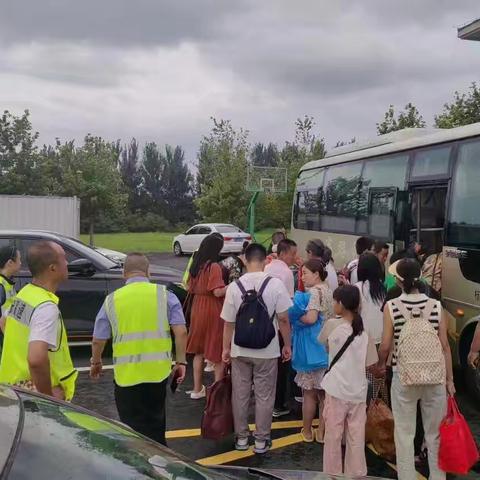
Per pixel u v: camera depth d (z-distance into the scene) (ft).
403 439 14.39
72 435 7.21
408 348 13.83
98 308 27.50
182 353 14.62
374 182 31.96
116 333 14.14
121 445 7.66
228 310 16.69
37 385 11.53
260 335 16.07
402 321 14.24
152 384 14.06
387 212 29.96
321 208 40.32
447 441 13.99
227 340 16.98
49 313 11.75
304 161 114.32
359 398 14.49
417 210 27.58
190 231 102.99
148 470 7.27
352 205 34.88
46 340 11.55
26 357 11.96
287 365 20.16
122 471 6.93
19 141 126.72
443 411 14.26
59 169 130.82
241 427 17.07
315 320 17.16
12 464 5.95
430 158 26.22
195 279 21.15
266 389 16.87
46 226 63.87
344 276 24.17
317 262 17.58
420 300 14.35
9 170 124.16
